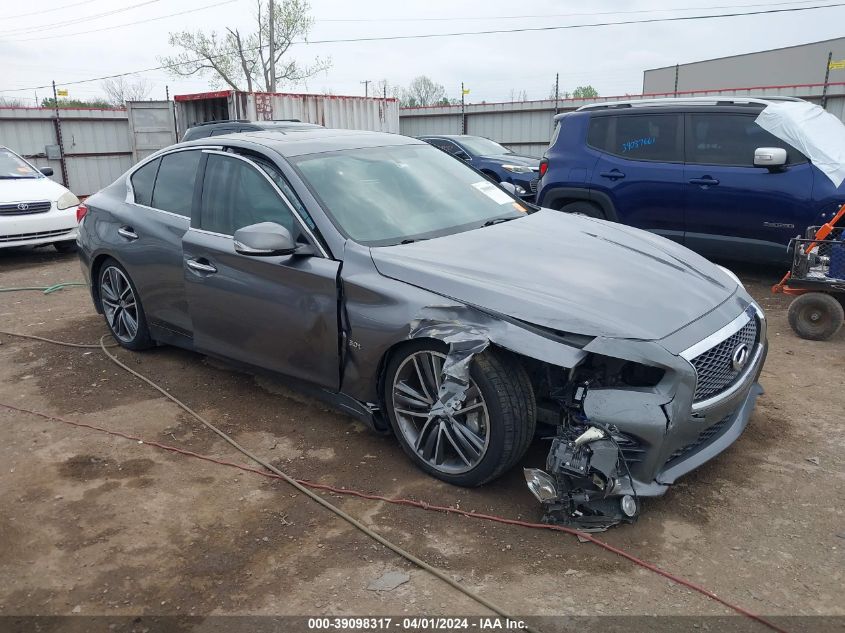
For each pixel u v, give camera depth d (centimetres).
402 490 335
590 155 782
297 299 375
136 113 1806
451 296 322
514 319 303
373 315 341
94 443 396
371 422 364
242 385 473
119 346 557
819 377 462
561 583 266
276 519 317
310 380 387
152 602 265
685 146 719
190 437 401
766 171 667
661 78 3950
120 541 304
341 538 301
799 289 542
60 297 741
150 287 484
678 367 286
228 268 411
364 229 377
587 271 339
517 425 307
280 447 385
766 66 3447
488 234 388
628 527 299
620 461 289
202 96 1700
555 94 1967
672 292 328
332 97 1791
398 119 1986
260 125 1162
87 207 554
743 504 314
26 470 369
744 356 326
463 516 312
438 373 329
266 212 402
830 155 643
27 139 1898
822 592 257
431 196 423
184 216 457
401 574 275
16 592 274
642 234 421
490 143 1447
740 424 339
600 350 285
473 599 259
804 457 354
